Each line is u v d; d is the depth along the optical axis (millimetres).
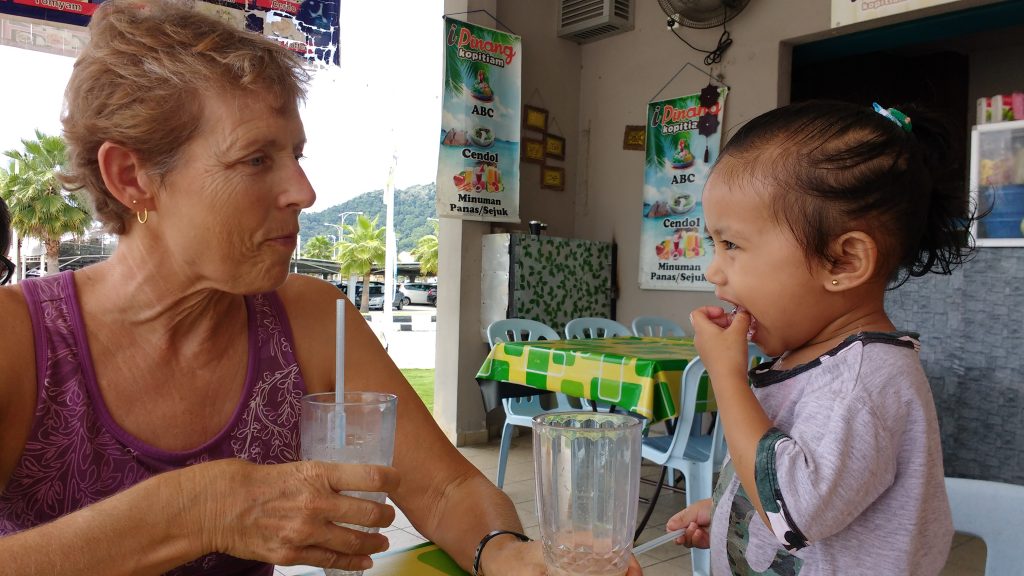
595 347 3314
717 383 943
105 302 872
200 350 916
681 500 3693
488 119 4934
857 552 862
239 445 941
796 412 900
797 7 4309
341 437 737
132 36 777
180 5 826
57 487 839
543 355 3227
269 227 823
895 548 844
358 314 1144
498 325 4027
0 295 844
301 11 4438
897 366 860
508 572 849
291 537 676
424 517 1032
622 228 5355
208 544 674
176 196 796
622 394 2848
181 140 777
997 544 1101
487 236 4984
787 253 905
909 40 4320
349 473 689
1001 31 5699
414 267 52312
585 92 5605
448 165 4777
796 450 824
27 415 831
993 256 3287
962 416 3406
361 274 47062
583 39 5508
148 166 788
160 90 758
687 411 2762
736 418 896
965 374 3393
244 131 779
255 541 682
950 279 3418
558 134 5500
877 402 830
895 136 912
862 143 879
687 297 4961
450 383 4938
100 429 853
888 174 873
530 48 5312
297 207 834
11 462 830
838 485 791
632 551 725
